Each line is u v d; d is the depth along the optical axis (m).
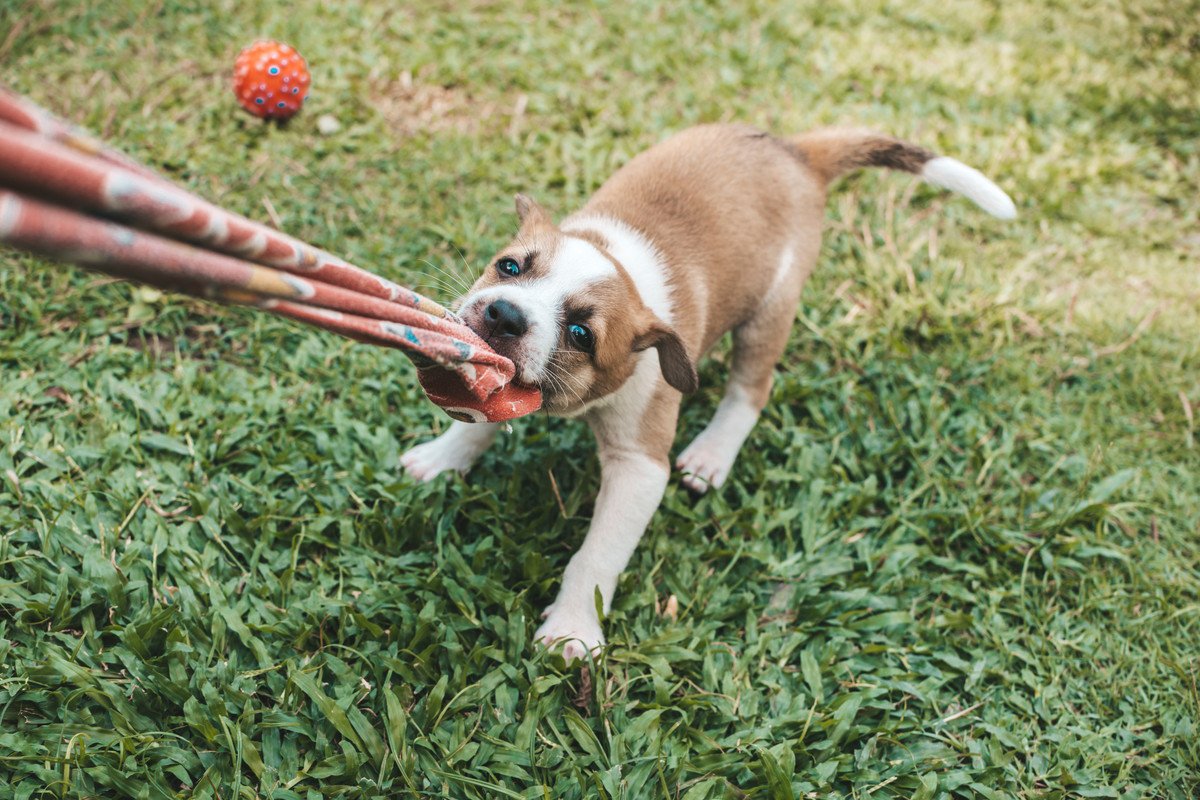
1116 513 0.88
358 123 1.08
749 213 0.81
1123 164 1.22
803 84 1.25
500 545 0.79
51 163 0.37
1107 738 0.76
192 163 0.99
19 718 0.65
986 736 0.75
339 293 0.52
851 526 0.85
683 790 0.69
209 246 0.45
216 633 0.70
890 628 0.79
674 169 0.82
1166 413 0.98
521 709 0.71
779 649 0.77
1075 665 0.79
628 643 0.75
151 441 0.79
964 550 0.86
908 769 0.73
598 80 1.20
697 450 0.87
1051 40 1.46
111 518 0.74
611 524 0.75
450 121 1.11
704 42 1.29
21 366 0.82
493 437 0.83
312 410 0.85
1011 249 1.11
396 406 0.87
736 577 0.81
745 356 0.87
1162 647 0.81
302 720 0.68
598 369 0.70
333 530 0.78
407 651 0.71
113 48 1.08
